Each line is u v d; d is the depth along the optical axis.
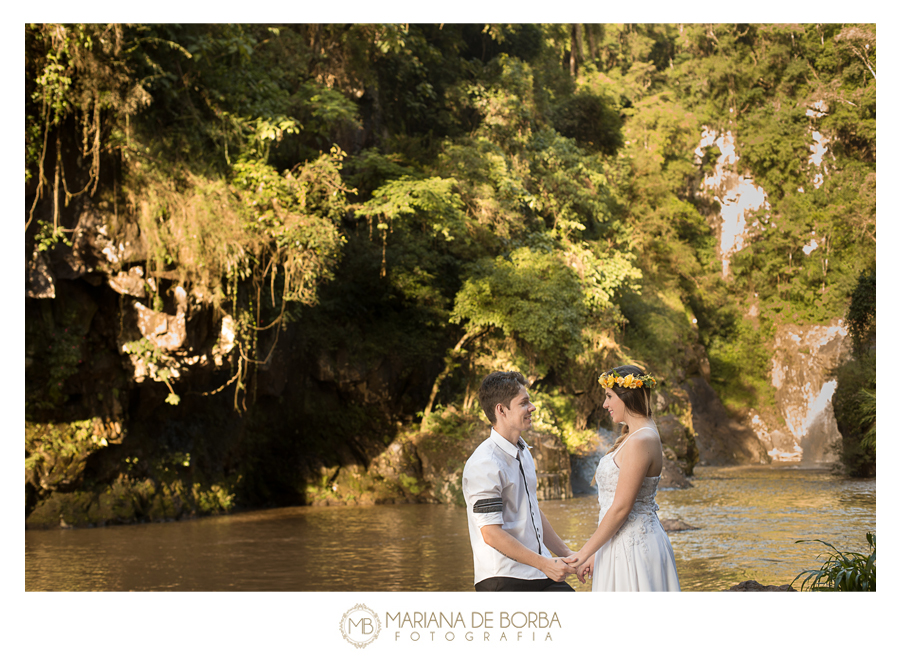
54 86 10.42
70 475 12.77
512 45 29.45
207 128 12.49
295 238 12.78
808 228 41.75
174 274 12.29
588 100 32.88
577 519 13.88
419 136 22.69
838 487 20.34
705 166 45.16
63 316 12.25
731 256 44.00
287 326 16.62
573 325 20.09
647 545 3.61
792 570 8.31
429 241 19.39
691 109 45.84
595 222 27.94
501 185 21.36
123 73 10.95
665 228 35.97
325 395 18.66
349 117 15.92
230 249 12.48
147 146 11.76
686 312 37.38
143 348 12.47
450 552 10.26
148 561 9.48
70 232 11.54
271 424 17.98
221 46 12.41
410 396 19.78
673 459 23.88
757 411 40.25
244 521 14.18
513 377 3.66
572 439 21.20
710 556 9.33
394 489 18.30
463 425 19.19
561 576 3.39
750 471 28.80
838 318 39.19
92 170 11.18
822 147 43.25
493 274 19.45
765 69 45.06
